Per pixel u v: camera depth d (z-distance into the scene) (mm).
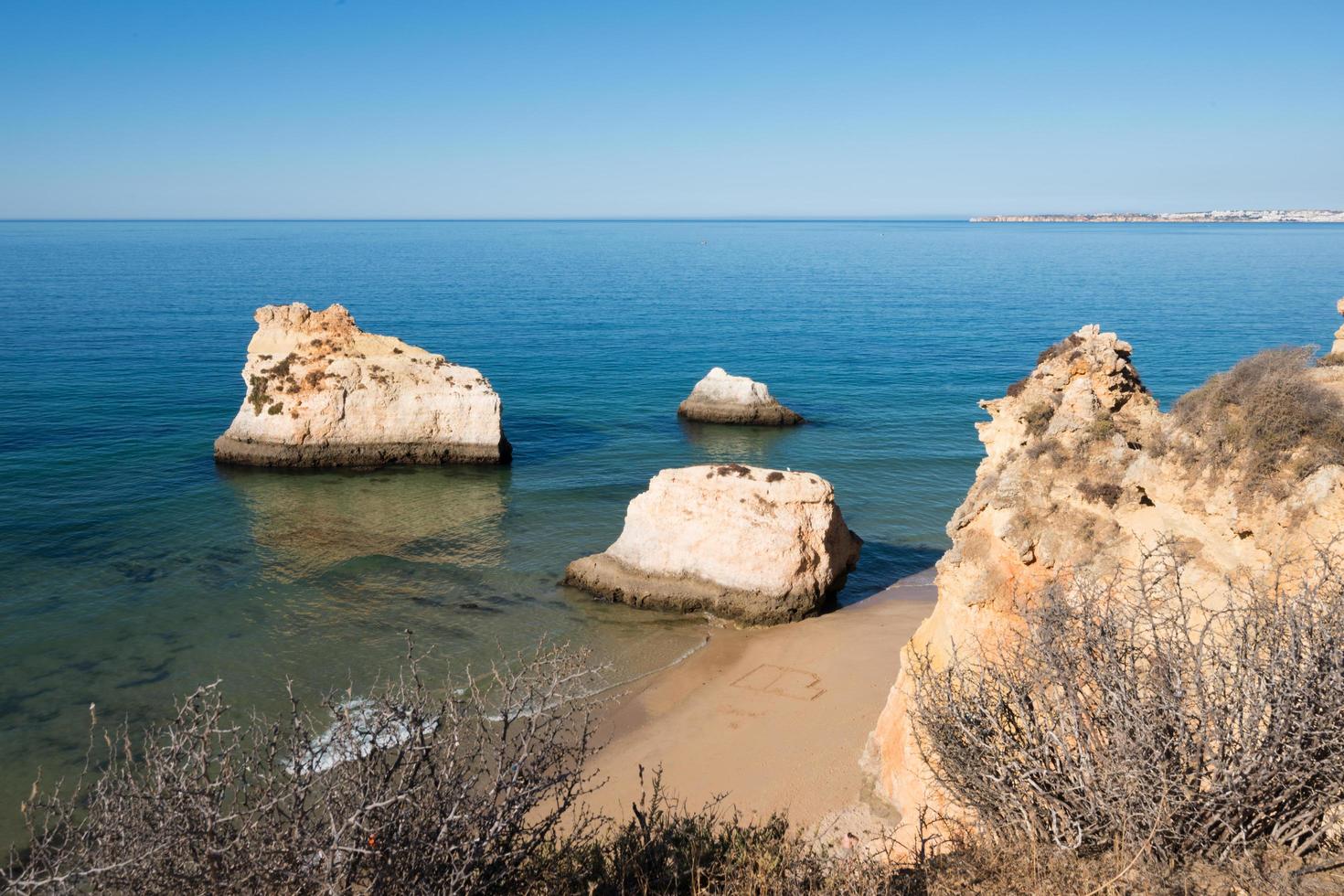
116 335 91375
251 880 6027
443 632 29484
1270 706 6992
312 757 6930
